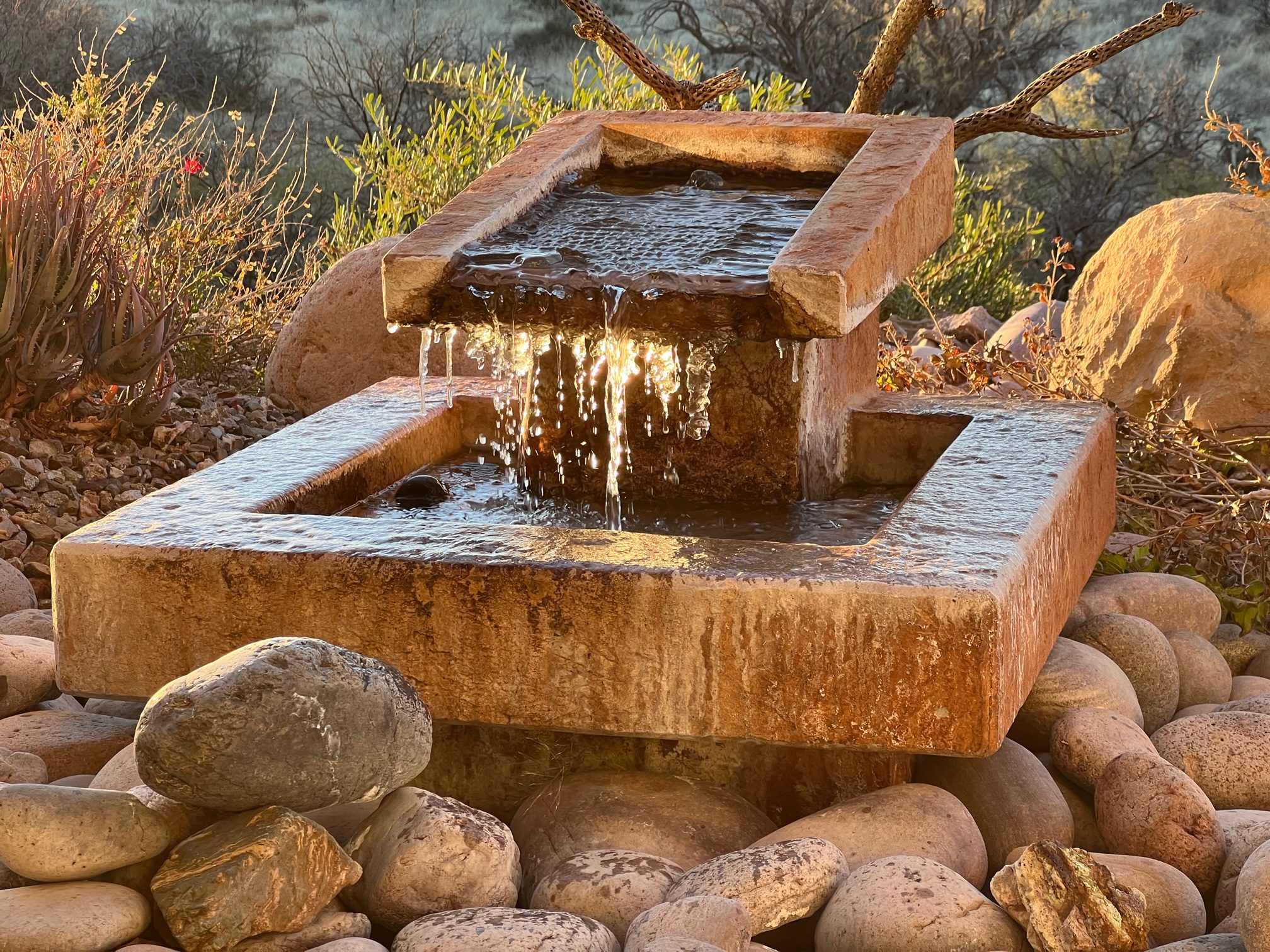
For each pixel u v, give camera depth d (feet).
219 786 8.04
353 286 21.58
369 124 57.36
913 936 7.97
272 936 7.86
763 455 12.54
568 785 9.79
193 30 61.31
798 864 8.40
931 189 12.52
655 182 13.79
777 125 13.50
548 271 10.93
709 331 10.61
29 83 51.96
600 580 9.11
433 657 9.43
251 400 21.91
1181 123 61.36
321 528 10.11
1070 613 12.07
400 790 8.86
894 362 20.62
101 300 19.88
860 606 8.79
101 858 8.05
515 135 34.68
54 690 12.03
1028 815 10.00
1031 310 26.16
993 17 60.34
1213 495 16.71
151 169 24.70
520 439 13.51
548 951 7.57
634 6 70.28
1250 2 68.59
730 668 9.04
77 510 17.67
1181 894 8.83
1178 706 12.82
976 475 11.43
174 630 9.77
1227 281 19.07
